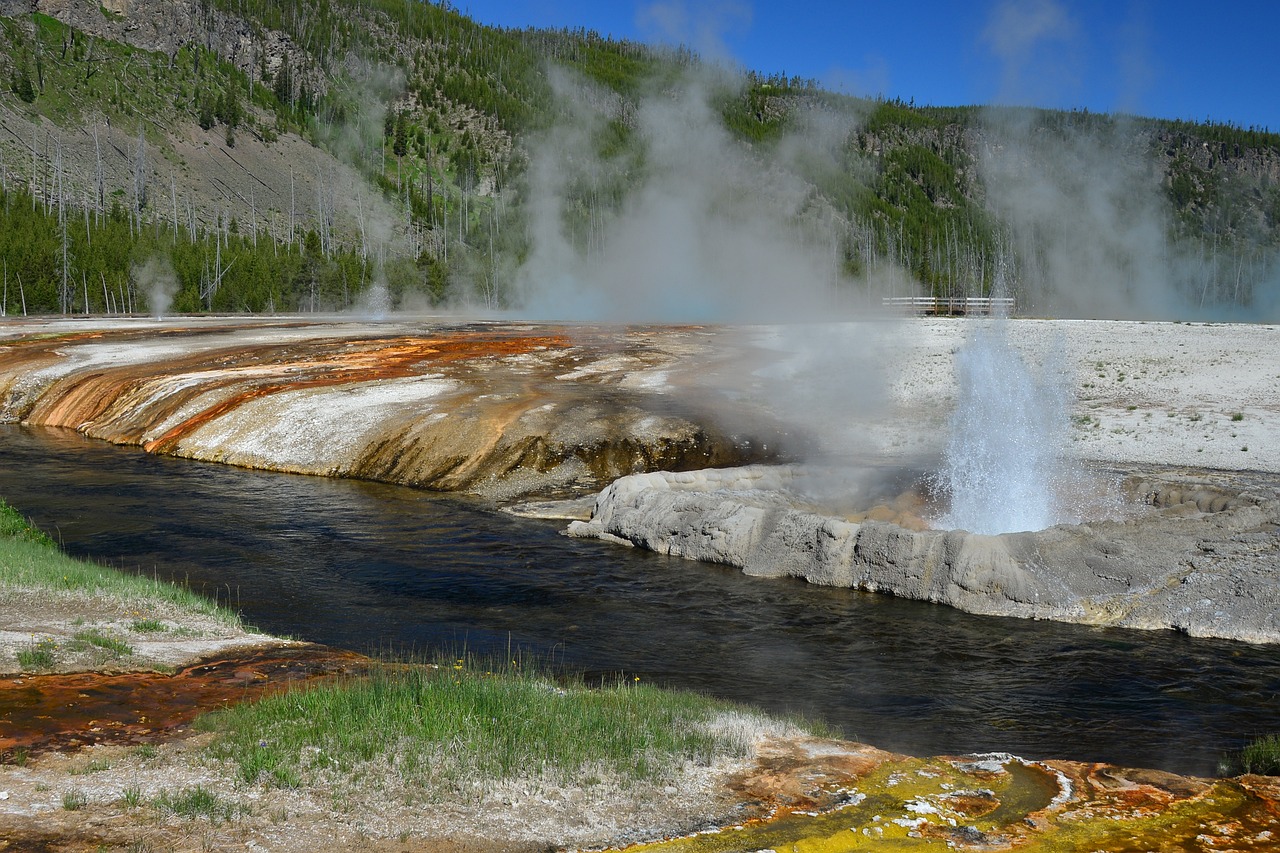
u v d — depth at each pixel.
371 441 26.36
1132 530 15.30
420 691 8.41
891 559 15.40
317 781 6.54
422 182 179.25
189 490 23.16
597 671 11.50
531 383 32.28
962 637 13.06
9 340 45.81
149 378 34.88
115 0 173.75
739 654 12.35
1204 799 7.21
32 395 36.12
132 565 16.17
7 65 143.88
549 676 11.08
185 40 178.62
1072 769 7.89
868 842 6.15
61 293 80.88
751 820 6.39
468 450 25.16
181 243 94.50
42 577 12.33
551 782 6.77
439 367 35.69
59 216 96.38
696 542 17.59
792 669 11.76
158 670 9.23
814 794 6.90
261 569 16.23
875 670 11.73
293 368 35.84
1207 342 34.41
